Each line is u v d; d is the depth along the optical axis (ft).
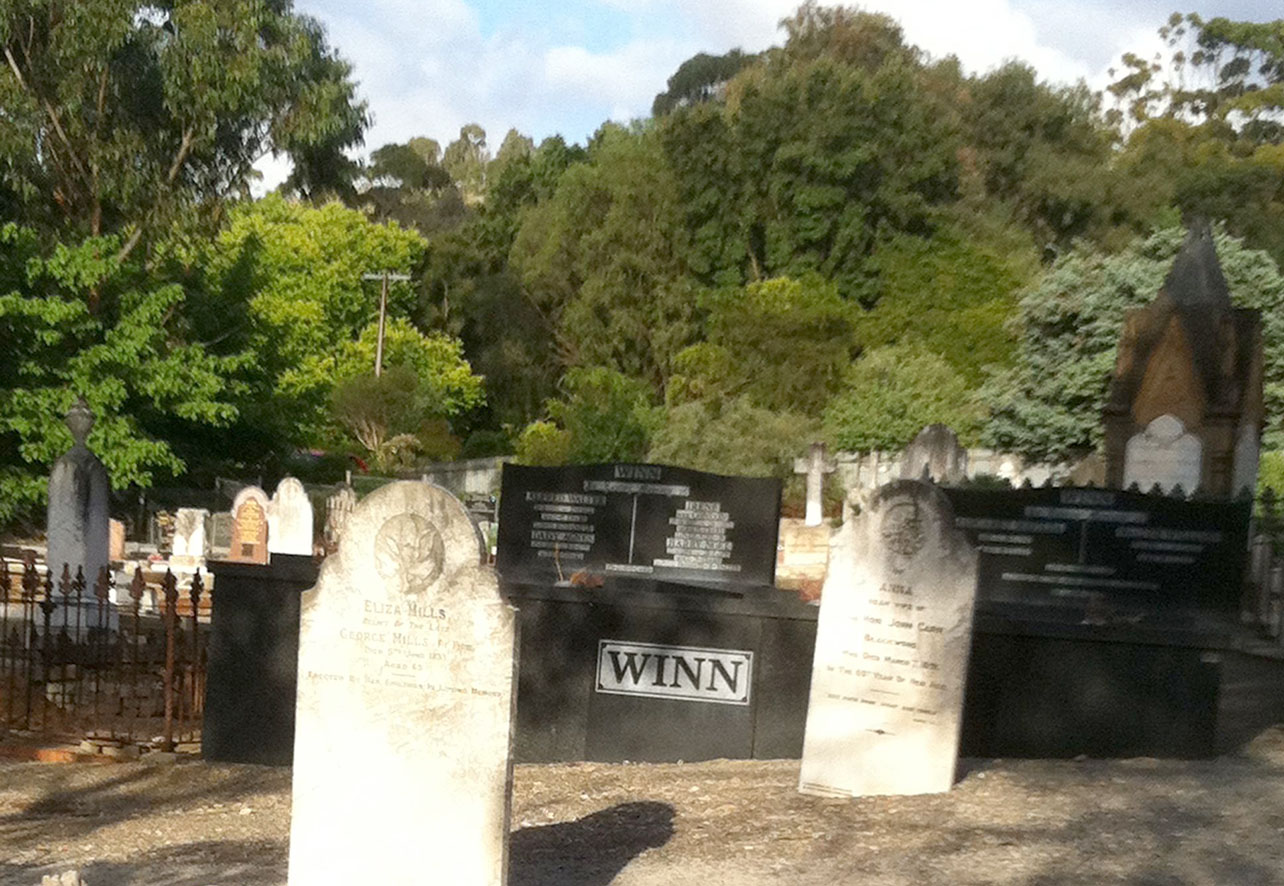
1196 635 33.45
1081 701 33.83
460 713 23.03
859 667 30.45
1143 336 71.10
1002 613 36.81
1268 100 248.52
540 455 164.86
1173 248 121.19
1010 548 39.09
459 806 23.03
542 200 246.68
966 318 166.09
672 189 206.39
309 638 23.71
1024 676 34.04
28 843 30.19
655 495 45.29
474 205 310.65
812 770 30.60
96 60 119.65
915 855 24.81
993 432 120.16
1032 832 25.88
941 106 209.56
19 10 120.67
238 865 27.20
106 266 111.65
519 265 234.38
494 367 232.94
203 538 95.30
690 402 153.69
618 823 28.94
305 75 131.23
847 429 135.85
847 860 24.77
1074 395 115.75
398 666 23.34
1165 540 37.96
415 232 236.63
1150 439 69.87
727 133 204.44
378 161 325.62
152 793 35.73
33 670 47.21
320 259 217.97
